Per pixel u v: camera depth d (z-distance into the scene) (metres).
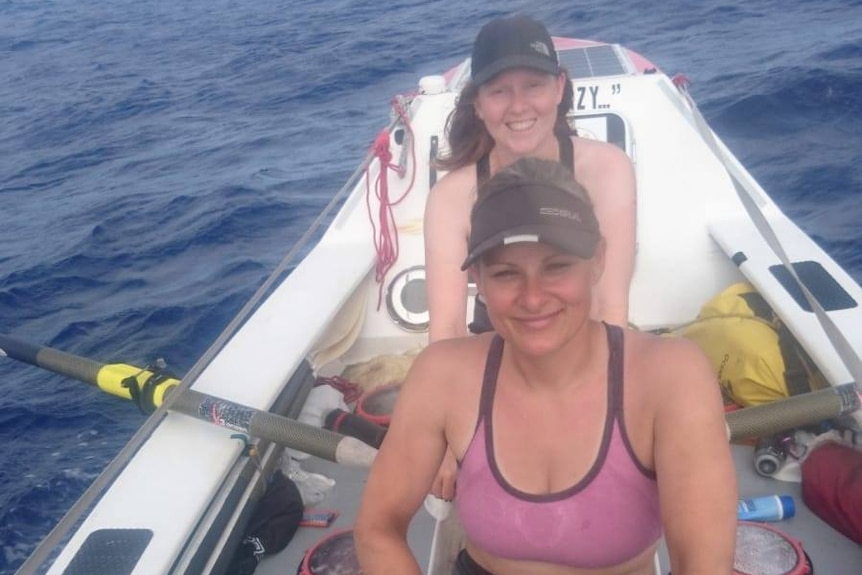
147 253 7.47
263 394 2.82
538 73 2.32
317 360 3.60
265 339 3.20
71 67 17.86
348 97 12.48
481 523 1.59
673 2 13.72
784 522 2.65
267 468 2.80
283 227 7.78
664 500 1.46
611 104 4.14
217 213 8.16
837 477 2.58
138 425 4.98
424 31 15.60
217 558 2.41
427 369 1.65
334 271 3.78
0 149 12.09
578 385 1.52
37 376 5.59
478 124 2.48
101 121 13.03
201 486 2.38
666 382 1.48
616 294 2.31
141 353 5.74
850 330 2.83
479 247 1.45
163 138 11.66
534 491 1.54
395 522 1.68
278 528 2.69
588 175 2.43
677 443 1.45
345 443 2.49
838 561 2.48
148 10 25.45
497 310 1.47
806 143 7.37
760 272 3.28
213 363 3.04
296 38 17.19
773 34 11.05
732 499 1.45
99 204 8.96
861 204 6.23
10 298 6.74
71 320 6.28
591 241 1.45
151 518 2.26
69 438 4.87
